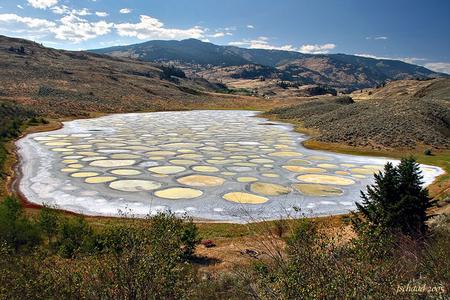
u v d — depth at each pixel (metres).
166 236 10.37
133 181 39.44
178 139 68.19
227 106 147.25
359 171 46.16
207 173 43.72
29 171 42.03
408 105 83.00
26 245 19.22
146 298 8.55
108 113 109.19
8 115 77.12
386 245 8.33
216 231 25.92
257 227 26.17
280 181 40.84
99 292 8.69
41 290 9.08
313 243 7.85
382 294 6.60
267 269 8.69
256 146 62.69
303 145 64.06
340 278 6.72
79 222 21.53
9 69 127.19
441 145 62.16
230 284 12.13
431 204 18.09
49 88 116.06
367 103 93.94
